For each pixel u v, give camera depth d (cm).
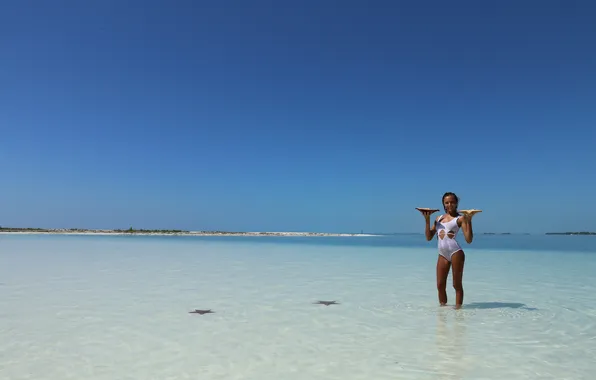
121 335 564
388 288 1006
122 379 407
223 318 673
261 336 566
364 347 517
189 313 707
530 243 5206
